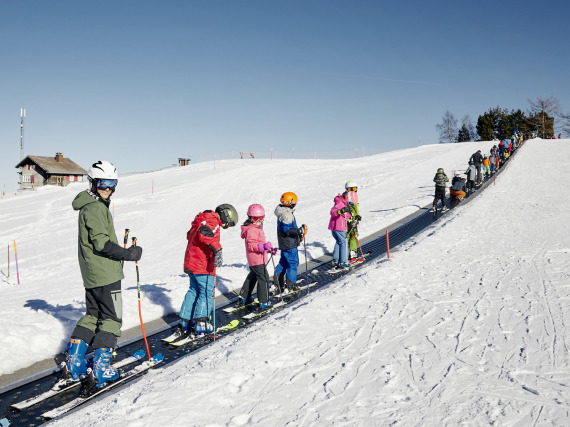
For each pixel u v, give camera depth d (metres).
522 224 12.23
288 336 4.70
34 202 30.19
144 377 3.94
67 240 19.80
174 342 4.91
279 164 40.59
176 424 3.03
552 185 19.78
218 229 5.14
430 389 3.49
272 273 8.11
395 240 11.12
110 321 3.82
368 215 16.72
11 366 4.14
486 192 19.08
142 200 27.55
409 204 18.62
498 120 75.62
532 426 2.94
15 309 5.73
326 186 28.39
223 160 51.16
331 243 11.05
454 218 13.54
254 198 26.14
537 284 6.49
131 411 3.23
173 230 19.83
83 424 3.08
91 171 3.78
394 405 3.26
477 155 21.38
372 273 7.36
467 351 4.21
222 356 4.24
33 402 3.52
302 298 6.43
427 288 6.50
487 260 8.24
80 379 3.94
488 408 3.17
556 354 4.08
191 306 5.16
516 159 29.22
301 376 3.78
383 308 5.61
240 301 6.48
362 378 3.72
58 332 4.76
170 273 10.62
